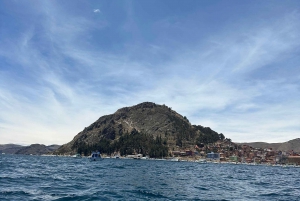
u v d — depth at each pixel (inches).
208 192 1304.1
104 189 1221.7
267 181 2279.8
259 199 1138.0
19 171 2174.0
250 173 3978.8
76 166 3580.2
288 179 2792.8
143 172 2775.6
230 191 1387.8
